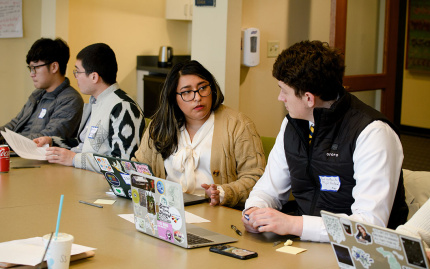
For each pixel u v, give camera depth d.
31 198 2.28
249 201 2.05
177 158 2.48
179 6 5.63
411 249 1.25
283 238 1.81
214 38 3.89
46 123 3.73
